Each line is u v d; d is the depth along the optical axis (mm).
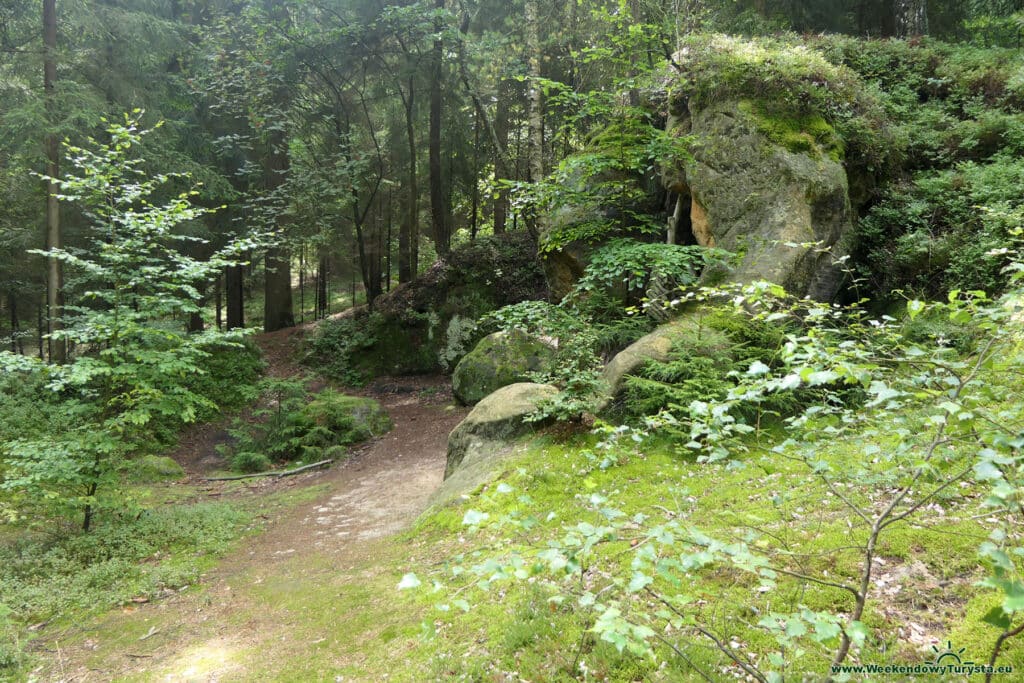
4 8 12211
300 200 16688
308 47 16156
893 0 14461
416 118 19438
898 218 8227
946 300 7020
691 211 9141
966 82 10125
